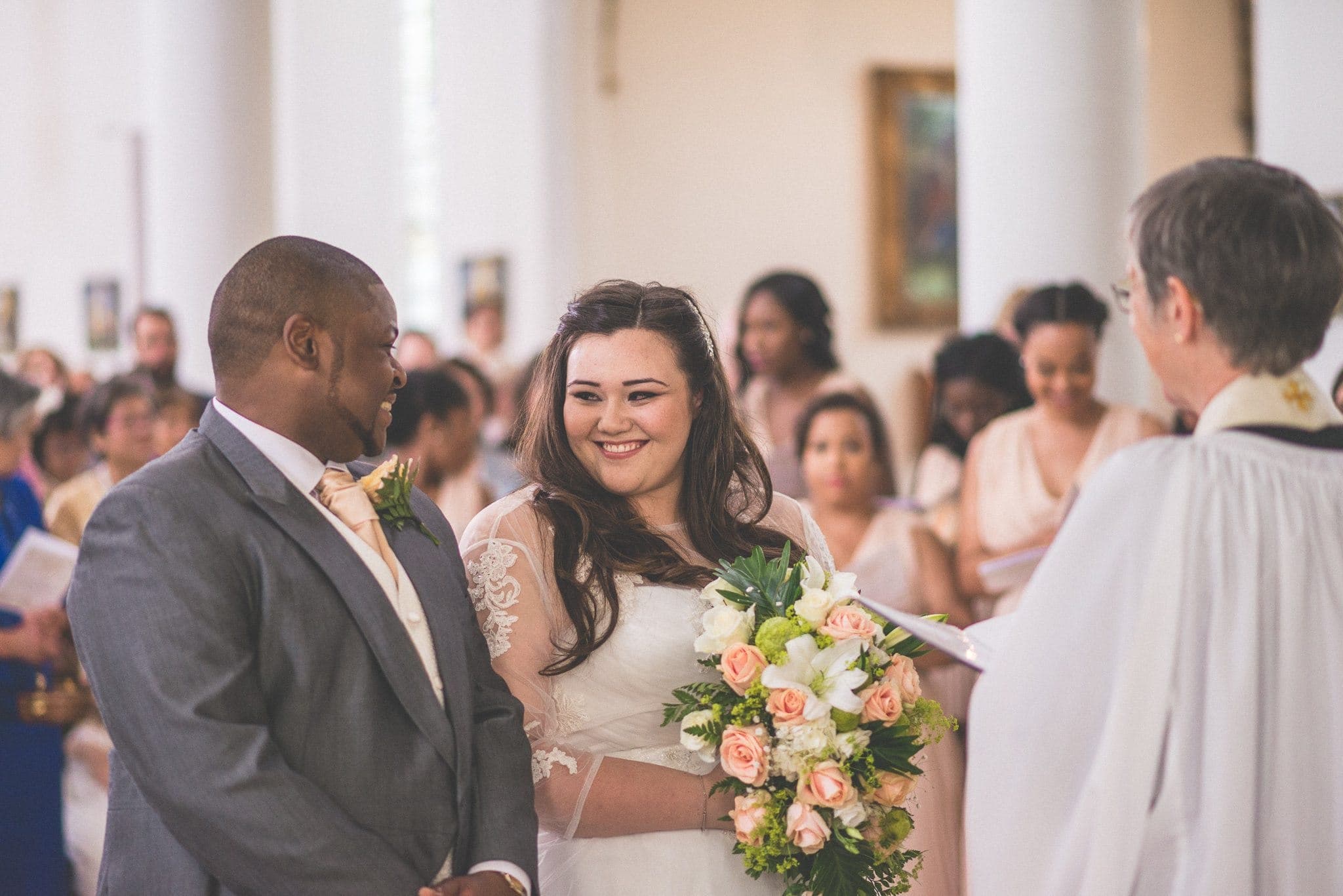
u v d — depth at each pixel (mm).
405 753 2080
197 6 8812
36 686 3951
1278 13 5660
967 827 1941
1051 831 1856
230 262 8891
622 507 2457
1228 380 1846
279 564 2041
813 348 5234
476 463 5965
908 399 13539
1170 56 12219
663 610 2367
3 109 16359
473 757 2174
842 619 2219
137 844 2086
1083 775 1838
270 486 2082
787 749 2143
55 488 6121
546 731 2332
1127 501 1832
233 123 8859
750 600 2293
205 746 1896
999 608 3877
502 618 2336
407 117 13555
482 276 12695
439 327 13312
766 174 13227
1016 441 4230
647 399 2406
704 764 2344
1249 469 1798
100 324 15570
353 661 2062
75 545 4668
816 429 4113
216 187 8852
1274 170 1828
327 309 2121
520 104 12375
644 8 12742
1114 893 1778
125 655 1940
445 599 2219
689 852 2303
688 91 12953
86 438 4723
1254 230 1771
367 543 2146
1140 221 1863
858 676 2145
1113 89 6004
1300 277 1774
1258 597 1770
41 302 16250
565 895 2320
